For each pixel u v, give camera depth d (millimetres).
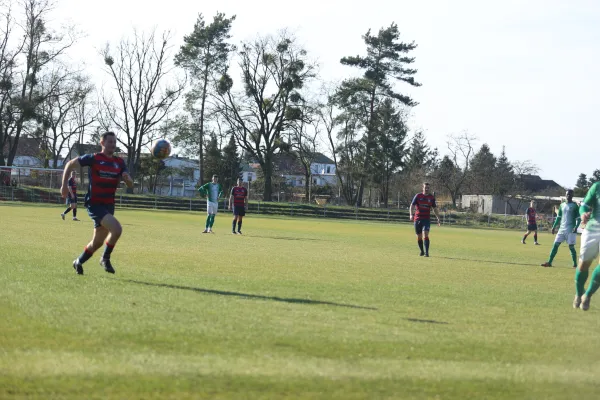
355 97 137875
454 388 9414
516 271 30547
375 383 9414
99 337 11312
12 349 10305
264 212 126750
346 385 9242
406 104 136750
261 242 41625
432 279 24328
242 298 16531
